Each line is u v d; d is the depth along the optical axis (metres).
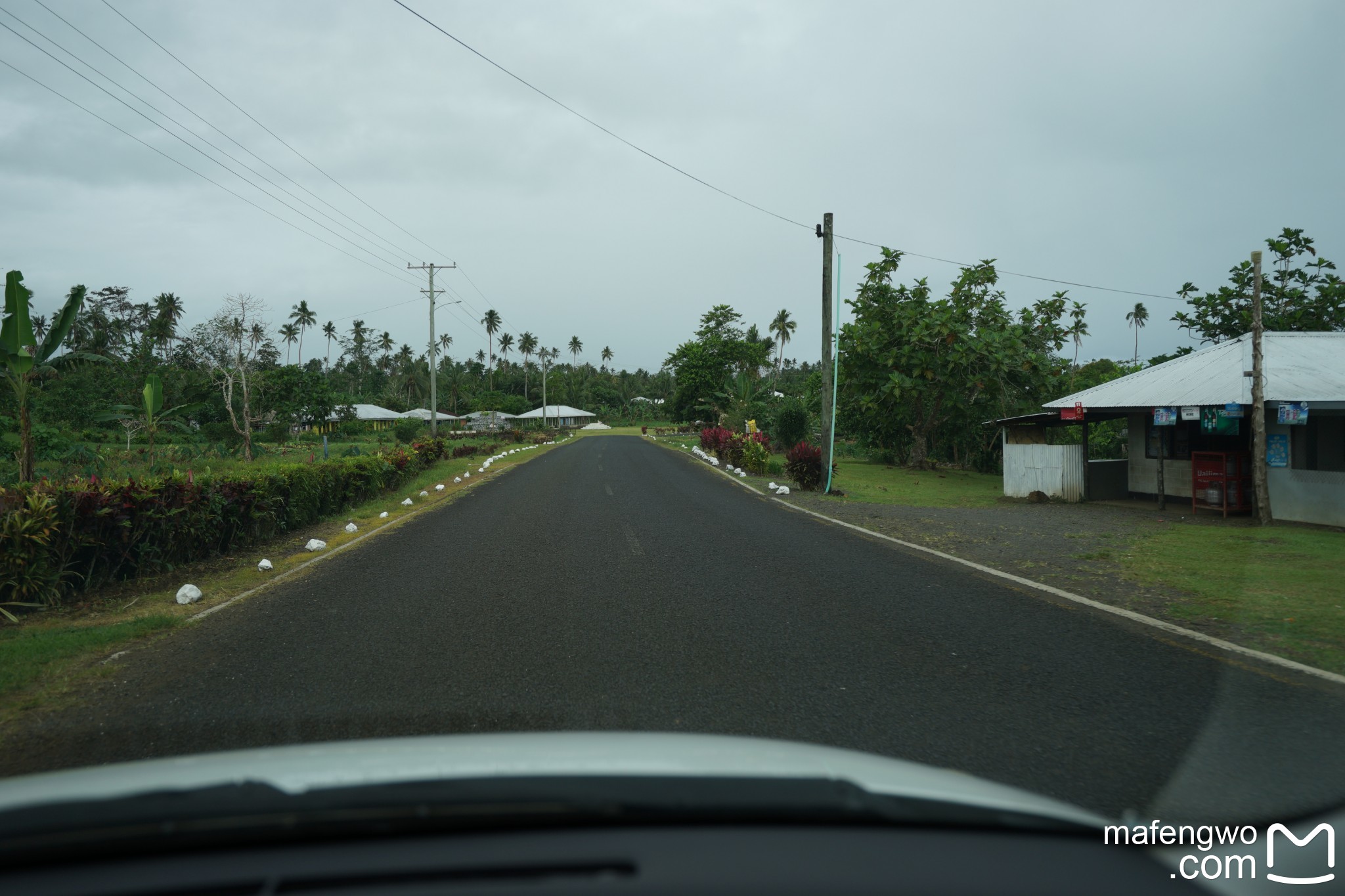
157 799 1.69
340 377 102.56
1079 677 4.85
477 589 7.48
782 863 1.56
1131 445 16.97
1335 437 12.34
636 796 1.74
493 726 3.97
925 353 25.05
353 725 4.01
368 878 1.45
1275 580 7.95
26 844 1.48
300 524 12.09
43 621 6.52
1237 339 15.60
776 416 34.12
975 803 1.82
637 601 6.97
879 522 12.91
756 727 3.95
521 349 122.81
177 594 7.12
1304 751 3.67
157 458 21.75
